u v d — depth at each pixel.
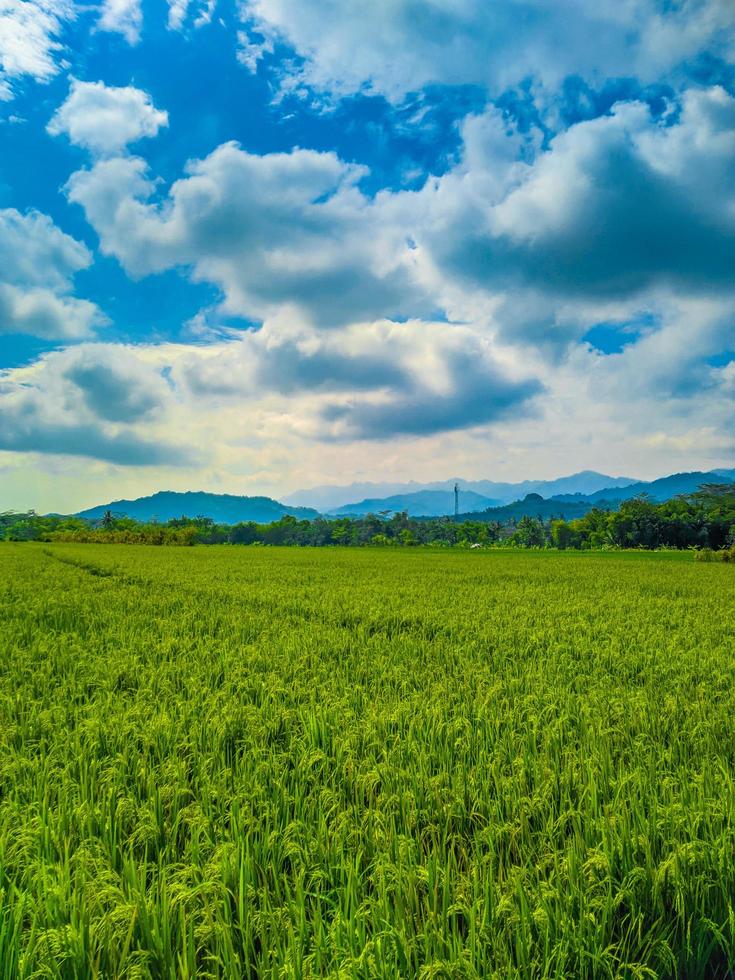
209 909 3.19
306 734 5.87
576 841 3.90
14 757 5.33
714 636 12.13
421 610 15.31
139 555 51.72
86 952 3.03
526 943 3.05
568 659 9.64
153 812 4.31
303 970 2.88
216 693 7.42
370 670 8.86
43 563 38.94
